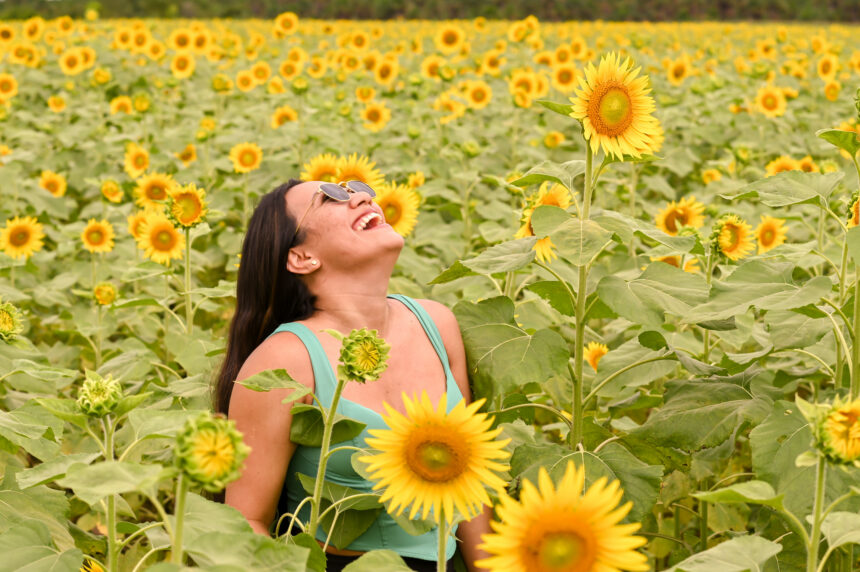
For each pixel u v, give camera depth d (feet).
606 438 9.22
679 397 8.81
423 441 5.57
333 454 8.02
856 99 7.93
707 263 10.55
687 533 10.87
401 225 11.67
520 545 4.68
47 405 5.95
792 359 9.78
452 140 24.13
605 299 8.04
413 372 8.58
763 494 5.61
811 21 113.70
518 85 24.99
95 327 13.42
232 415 8.18
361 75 33.86
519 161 24.63
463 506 5.59
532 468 7.99
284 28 43.24
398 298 9.15
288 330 8.35
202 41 38.99
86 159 25.54
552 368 8.48
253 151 19.71
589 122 7.73
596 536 4.63
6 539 6.23
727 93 32.37
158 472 5.07
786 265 8.04
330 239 8.48
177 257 13.96
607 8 114.93
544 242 8.41
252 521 8.01
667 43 63.26
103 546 9.34
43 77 36.01
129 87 37.70
